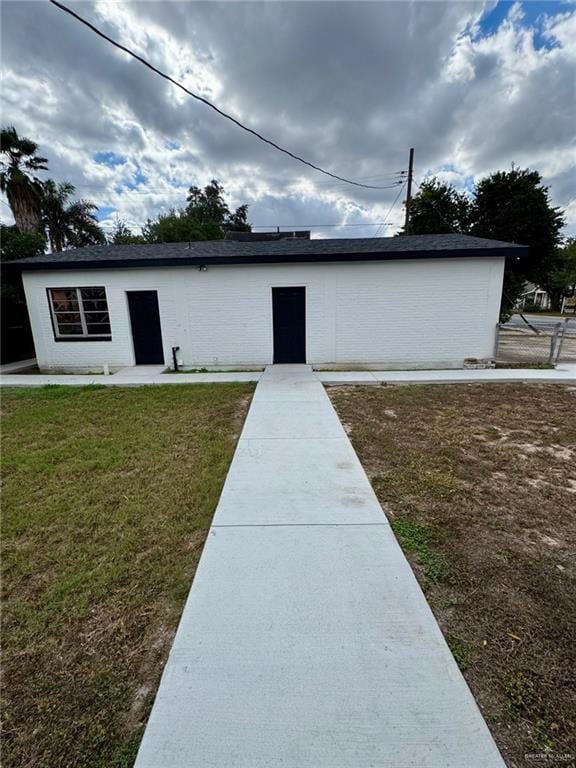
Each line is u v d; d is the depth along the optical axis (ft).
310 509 9.00
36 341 28.71
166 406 18.17
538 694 4.70
